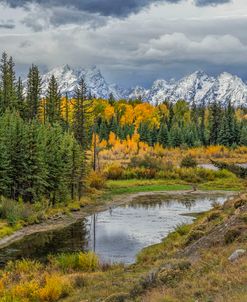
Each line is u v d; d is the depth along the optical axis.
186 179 88.50
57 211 54.28
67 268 25.81
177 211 56.75
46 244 38.31
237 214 25.41
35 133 56.28
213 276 15.30
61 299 19.12
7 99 90.25
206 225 29.09
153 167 93.31
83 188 69.69
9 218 46.06
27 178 55.34
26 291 19.83
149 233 41.97
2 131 55.75
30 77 96.25
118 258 31.83
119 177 87.94
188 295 14.15
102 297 17.84
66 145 63.09
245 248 18.45
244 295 12.03
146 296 15.51
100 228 45.22
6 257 33.75
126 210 57.97
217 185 83.00
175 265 18.81
